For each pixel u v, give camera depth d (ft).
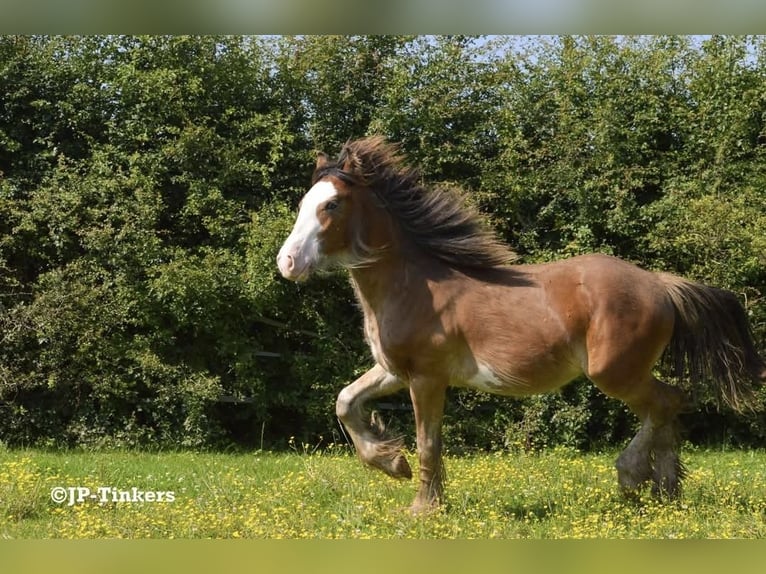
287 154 39.09
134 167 37.63
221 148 37.99
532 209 39.55
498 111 39.34
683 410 20.84
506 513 20.56
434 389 20.22
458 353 20.11
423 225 20.39
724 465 32.04
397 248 20.24
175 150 37.19
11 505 20.89
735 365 20.70
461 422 37.91
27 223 36.17
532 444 37.47
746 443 39.24
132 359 37.19
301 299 37.81
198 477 26.68
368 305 20.57
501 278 20.35
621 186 38.09
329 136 39.45
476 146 39.68
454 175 39.45
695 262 37.42
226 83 39.24
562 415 36.99
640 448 20.42
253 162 38.14
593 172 38.60
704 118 38.58
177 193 39.19
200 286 35.76
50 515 21.06
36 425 37.19
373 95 40.29
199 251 37.45
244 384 37.88
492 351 19.84
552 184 38.55
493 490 22.77
